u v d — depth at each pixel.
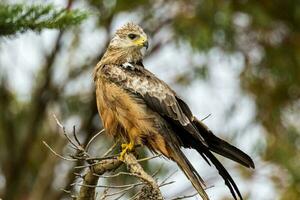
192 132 8.14
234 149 7.84
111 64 8.89
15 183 17.67
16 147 17.80
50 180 16.62
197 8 15.63
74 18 7.70
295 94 16.55
